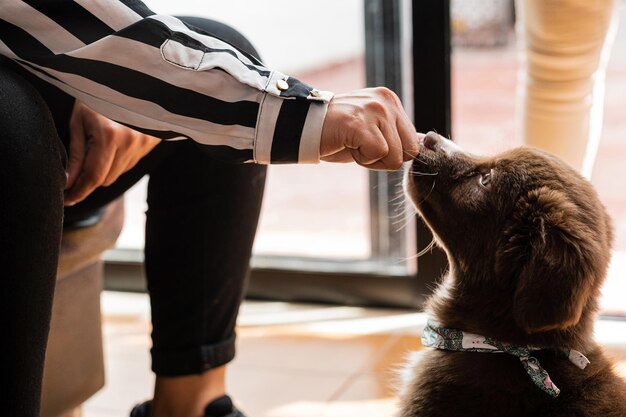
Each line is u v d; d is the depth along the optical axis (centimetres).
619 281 310
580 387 170
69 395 208
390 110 157
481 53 368
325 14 339
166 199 201
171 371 201
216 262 201
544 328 156
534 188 179
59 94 179
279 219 382
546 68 281
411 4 302
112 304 350
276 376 272
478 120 372
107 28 154
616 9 296
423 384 182
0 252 140
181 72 153
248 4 347
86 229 202
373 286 330
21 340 144
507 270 175
